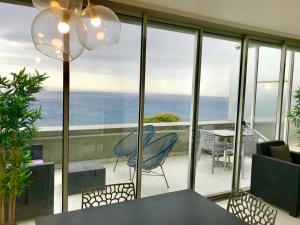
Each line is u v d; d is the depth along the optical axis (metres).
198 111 3.51
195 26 3.31
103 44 1.31
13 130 2.19
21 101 2.15
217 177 3.87
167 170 3.48
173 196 1.98
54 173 2.78
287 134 4.54
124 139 3.14
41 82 2.37
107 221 1.57
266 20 3.18
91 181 3.00
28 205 2.69
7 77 2.32
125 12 2.86
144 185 3.33
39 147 2.67
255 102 4.05
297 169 3.16
